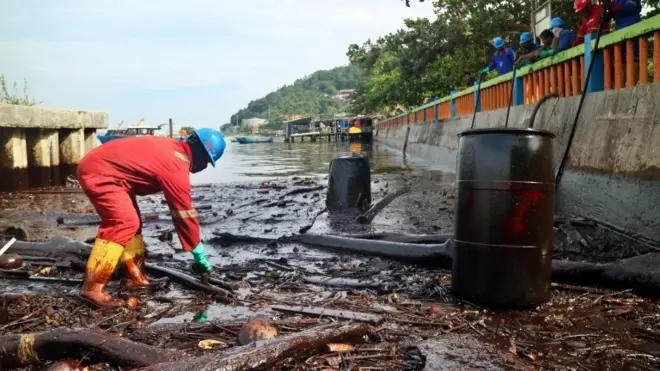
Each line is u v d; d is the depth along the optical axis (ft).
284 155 113.39
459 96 56.59
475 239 13.88
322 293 15.57
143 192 15.52
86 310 14.10
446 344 11.19
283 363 10.12
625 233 20.15
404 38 80.59
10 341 10.73
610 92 23.25
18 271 17.72
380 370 10.21
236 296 15.23
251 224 27.81
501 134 13.43
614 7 23.97
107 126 60.75
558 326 12.57
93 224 28.30
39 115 48.03
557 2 55.77
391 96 87.56
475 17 68.13
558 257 19.15
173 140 15.70
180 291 15.90
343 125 199.72
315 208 33.01
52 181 51.83
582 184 24.39
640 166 19.85
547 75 31.73
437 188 40.60
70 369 10.24
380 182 46.11
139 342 11.49
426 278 16.96
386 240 21.68
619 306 13.89
